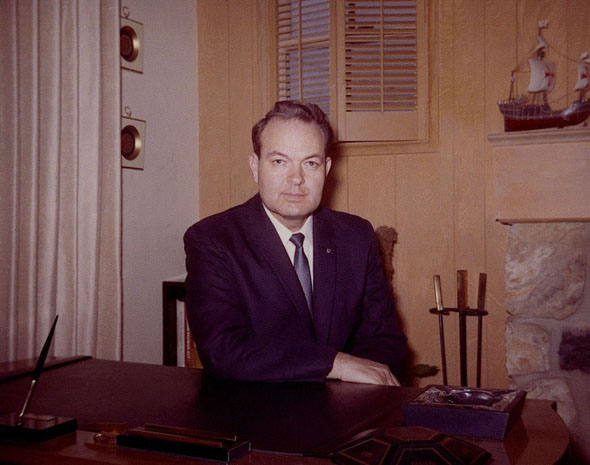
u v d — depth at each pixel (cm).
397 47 286
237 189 310
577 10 251
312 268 176
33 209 206
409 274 279
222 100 312
